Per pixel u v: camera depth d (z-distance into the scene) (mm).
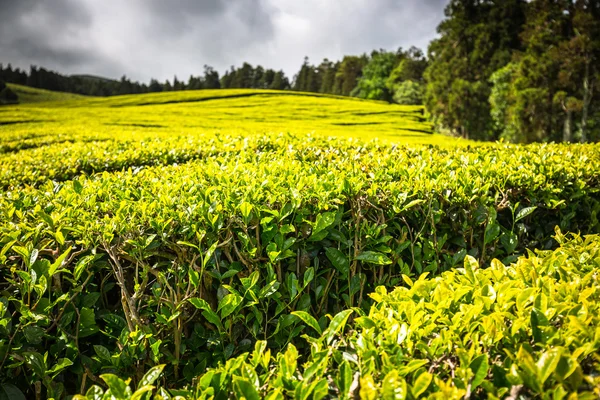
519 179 3627
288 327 2623
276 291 2582
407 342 1691
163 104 45625
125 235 2531
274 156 4859
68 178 5848
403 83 70438
